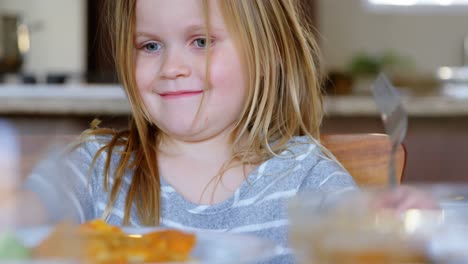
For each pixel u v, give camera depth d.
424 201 0.53
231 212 1.02
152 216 0.99
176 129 1.00
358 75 5.60
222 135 1.06
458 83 4.91
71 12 5.13
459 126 2.89
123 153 1.05
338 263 0.42
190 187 1.05
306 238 0.43
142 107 1.02
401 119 0.78
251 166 1.06
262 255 0.49
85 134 1.11
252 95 1.03
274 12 1.09
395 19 6.86
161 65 0.99
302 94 1.16
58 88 2.90
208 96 1.00
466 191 0.57
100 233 0.49
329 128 2.75
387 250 0.41
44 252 0.41
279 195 1.03
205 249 0.50
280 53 1.11
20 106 2.55
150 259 0.46
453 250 0.42
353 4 6.85
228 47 1.00
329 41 6.82
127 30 1.00
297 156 1.07
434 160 2.90
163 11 0.96
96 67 4.46
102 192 1.03
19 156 0.53
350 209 0.44
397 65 6.06
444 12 6.84
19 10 5.13
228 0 0.98
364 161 1.12
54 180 0.44
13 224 0.42
